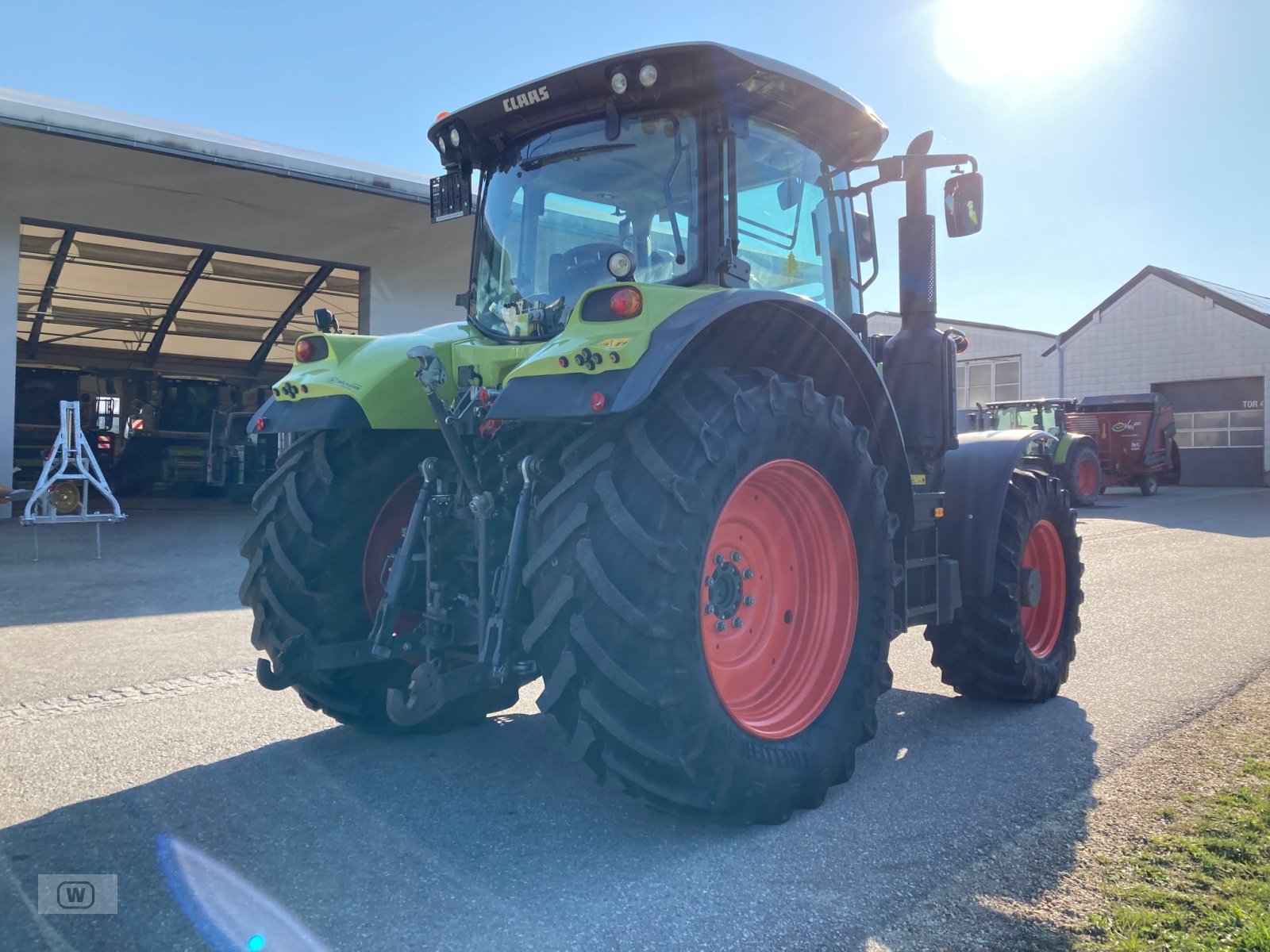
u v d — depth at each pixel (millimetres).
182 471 17250
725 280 3107
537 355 2689
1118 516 15055
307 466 3559
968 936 2186
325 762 3363
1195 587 7570
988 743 3705
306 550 3467
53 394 17203
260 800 2990
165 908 2289
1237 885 2441
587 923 2227
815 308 2982
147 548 9648
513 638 2826
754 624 3100
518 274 3490
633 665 2521
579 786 3139
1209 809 2961
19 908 2291
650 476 2613
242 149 11953
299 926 2207
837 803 3041
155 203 12922
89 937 2152
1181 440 27719
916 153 3773
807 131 3547
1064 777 3289
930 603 3791
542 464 2955
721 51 2934
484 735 3688
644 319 2605
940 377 3801
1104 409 21562
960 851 2656
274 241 13875
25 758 3383
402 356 3486
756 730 2826
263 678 3252
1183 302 27469
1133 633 5766
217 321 17734
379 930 2191
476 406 3045
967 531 4043
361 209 14531
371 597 3602
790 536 3186
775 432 2840
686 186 3131
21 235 12734
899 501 3482
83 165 12383
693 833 2768
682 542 2561
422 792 3074
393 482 3656
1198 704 4207
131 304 16516
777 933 2191
